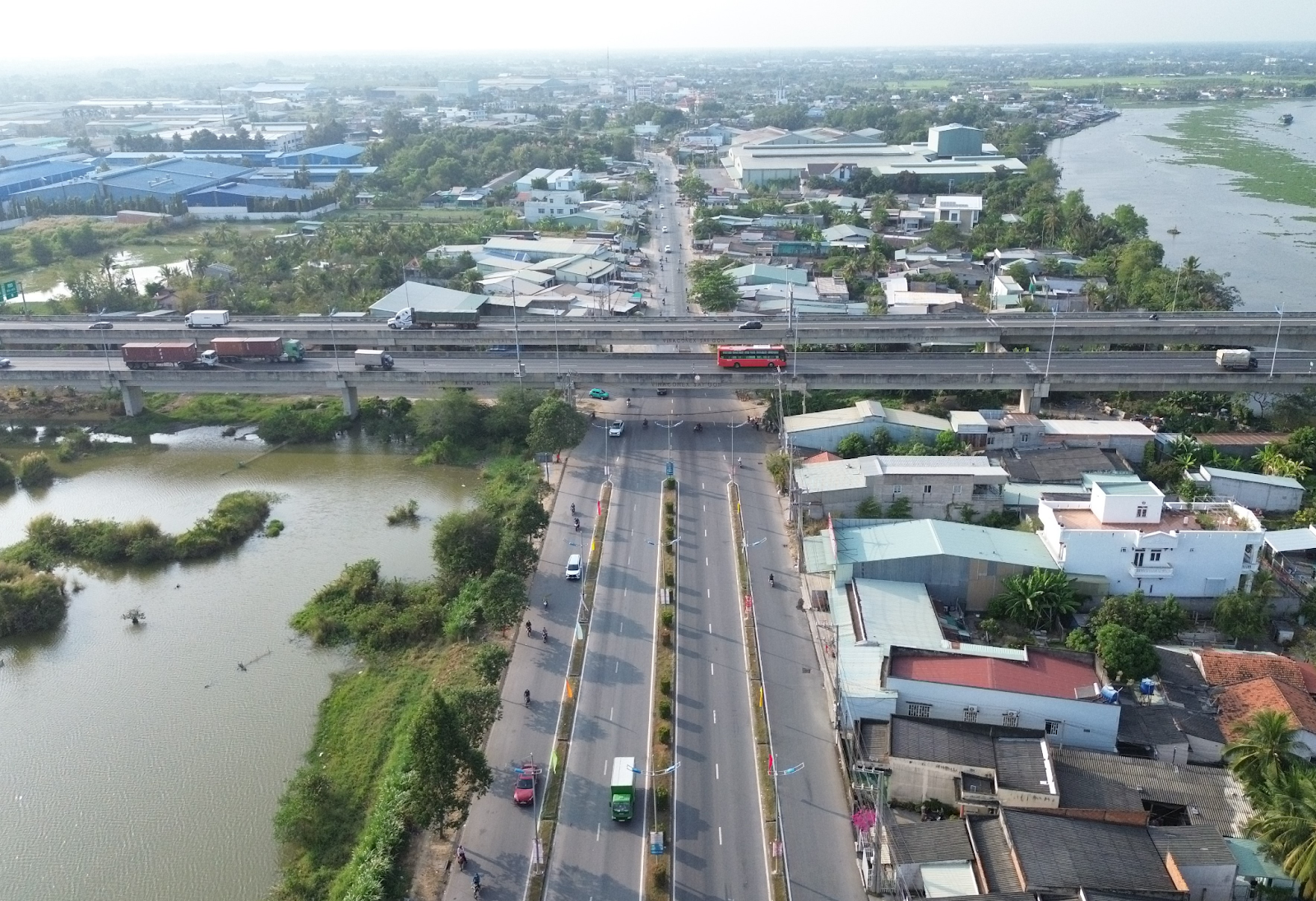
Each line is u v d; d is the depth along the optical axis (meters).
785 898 77.00
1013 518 133.38
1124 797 80.69
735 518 140.12
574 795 88.50
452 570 122.88
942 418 172.62
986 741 87.31
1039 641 109.56
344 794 90.56
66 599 127.31
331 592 124.06
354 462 171.75
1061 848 75.56
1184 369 175.62
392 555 136.62
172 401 199.75
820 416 162.25
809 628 113.81
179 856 85.38
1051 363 181.38
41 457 166.12
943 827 79.94
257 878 83.00
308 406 191.38
